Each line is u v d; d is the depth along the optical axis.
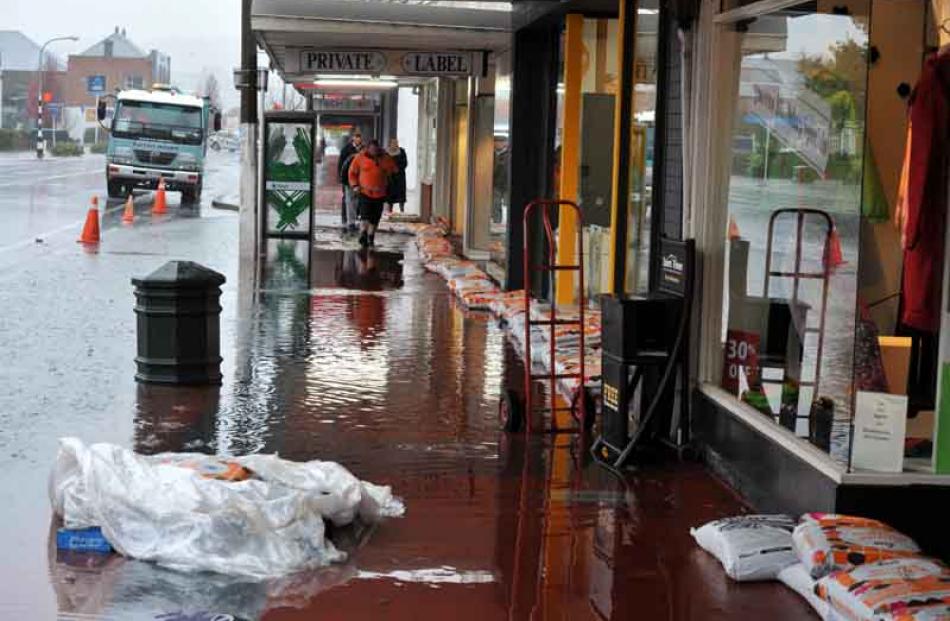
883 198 6.63
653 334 8.21
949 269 6.45
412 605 5.64
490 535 6.65
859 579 5.37
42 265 18.69
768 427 7.23
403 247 23.56
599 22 13.69
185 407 9.48
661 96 9.09
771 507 7.05
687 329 8.23
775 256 7.54
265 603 5.61
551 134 15.05
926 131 6.43
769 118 7.74
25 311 14.05
